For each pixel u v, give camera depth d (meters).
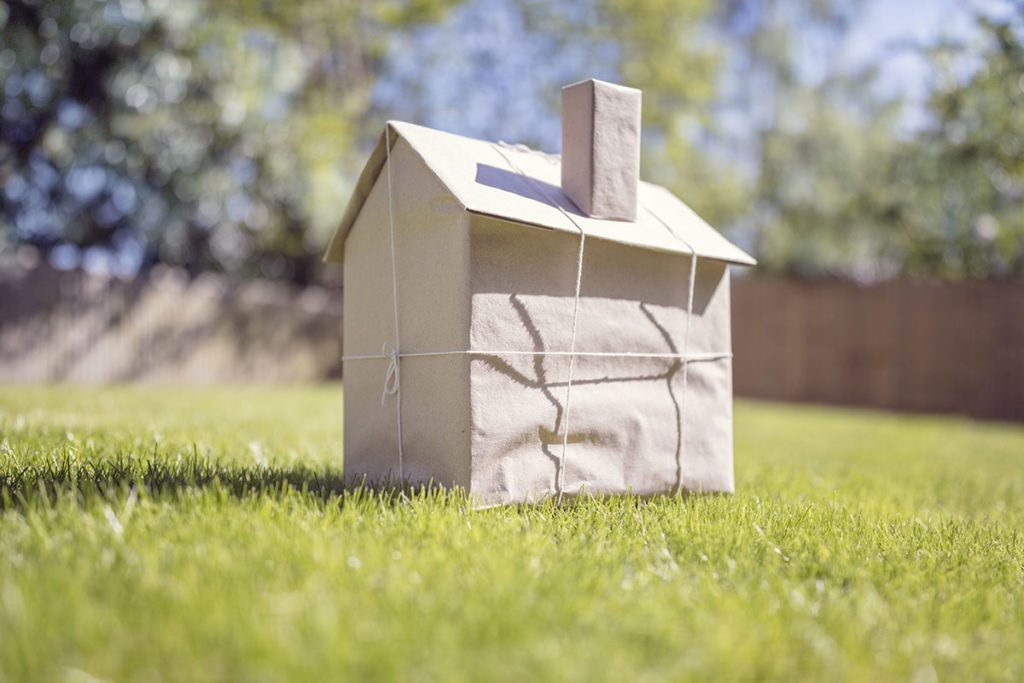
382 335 3.17
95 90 11.98
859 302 13.18
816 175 16.50
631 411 3.19
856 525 3.06
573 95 3.21
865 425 10.14
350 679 1.41
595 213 3.14
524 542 2.29
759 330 14.13
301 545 2.05
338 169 13.95
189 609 1.62
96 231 13.80
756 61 18.77
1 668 1.42
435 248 2.89
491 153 3.26
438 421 2.87
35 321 10.96
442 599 1.78
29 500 2.38
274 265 17.08
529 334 2.89
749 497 3.53
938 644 1.81
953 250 14.69
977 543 2.97
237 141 13.02
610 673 1.49
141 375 12.09
